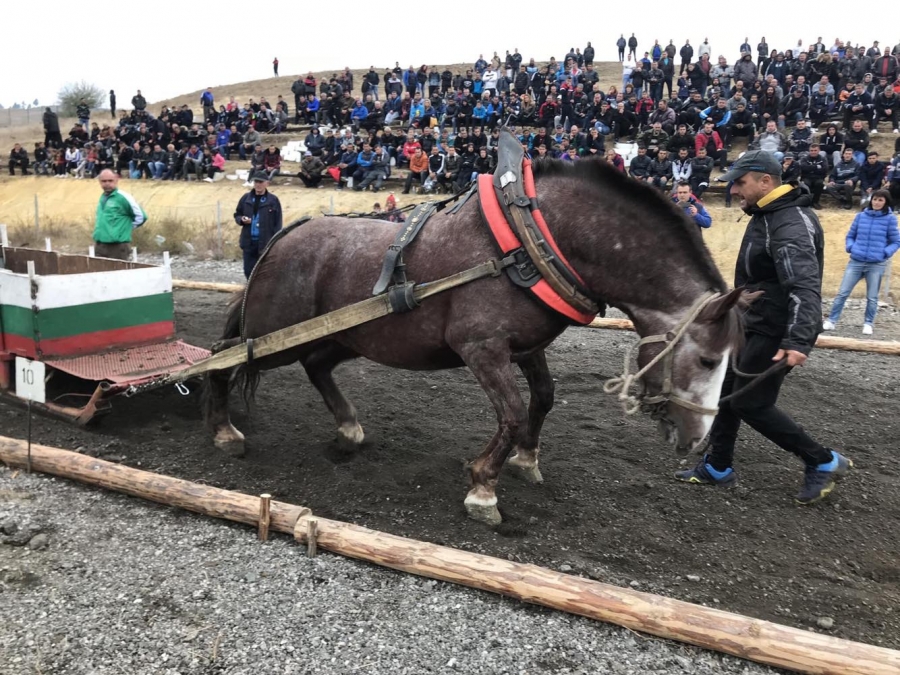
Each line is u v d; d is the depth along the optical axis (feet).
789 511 13.42
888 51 64.08
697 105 60.75
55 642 9.27
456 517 12.67
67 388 18.24
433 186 59.21
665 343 11.18
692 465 15.31
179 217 60.90
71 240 57.00
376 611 10.06
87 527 12.10
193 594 10.32
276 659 9.07
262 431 16.67
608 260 11.32
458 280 11.61
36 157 84.79
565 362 22.67
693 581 11.04
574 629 9.74
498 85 75.10
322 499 13.37
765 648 8.96
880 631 9.98
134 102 87.86
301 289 13.76
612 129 62.64
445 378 20.95
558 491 13.92
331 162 65.72
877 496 14.06
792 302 11.56
